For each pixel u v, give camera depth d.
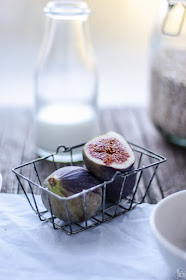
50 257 0.50
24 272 0.48
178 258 0.43
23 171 0.67
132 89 1.15
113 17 1.50
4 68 1.29
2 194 0.61
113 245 0.52
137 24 1.50
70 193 0.52
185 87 0.69
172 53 0.72
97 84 0.75
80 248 0.51
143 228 0.55
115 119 0.84
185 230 0.51
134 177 0.56
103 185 0.53
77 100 0.75
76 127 0.71
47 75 0.73
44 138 0.71
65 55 0.73
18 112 0.88
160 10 0.74
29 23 1.50
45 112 0.73
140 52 1.39
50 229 0.54
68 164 0.69
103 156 0.54
